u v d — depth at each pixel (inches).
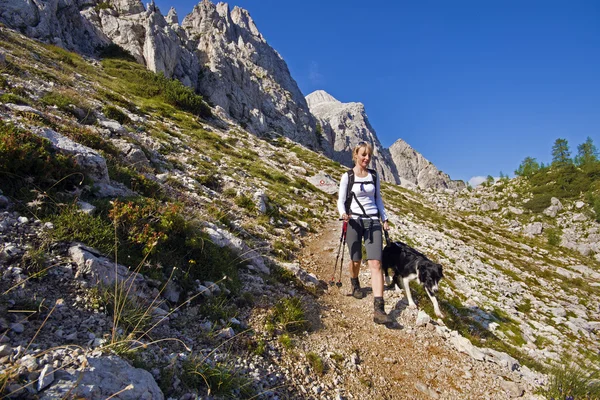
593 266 1227.2
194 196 385.4
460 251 740.0
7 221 157.4
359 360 205.2
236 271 242.7
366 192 235.8
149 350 135.3
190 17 4057.6
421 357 222.1
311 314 240.5
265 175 737.6
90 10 2031.3
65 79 757.9
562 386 213.3
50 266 141.4
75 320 131.2
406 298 296.0
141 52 1959.9
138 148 397.4
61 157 203.6
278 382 161.9
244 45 4429.1
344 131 7332.7
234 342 174.2
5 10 1295.5
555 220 2010.3
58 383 95.3
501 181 2901.1
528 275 800.3
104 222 189.5
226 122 1569.9
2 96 355.9
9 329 113.6
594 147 3208.7
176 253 213.9
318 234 494.3
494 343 310.0
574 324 513.3
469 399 193.0
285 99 3740.2
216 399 131.6
